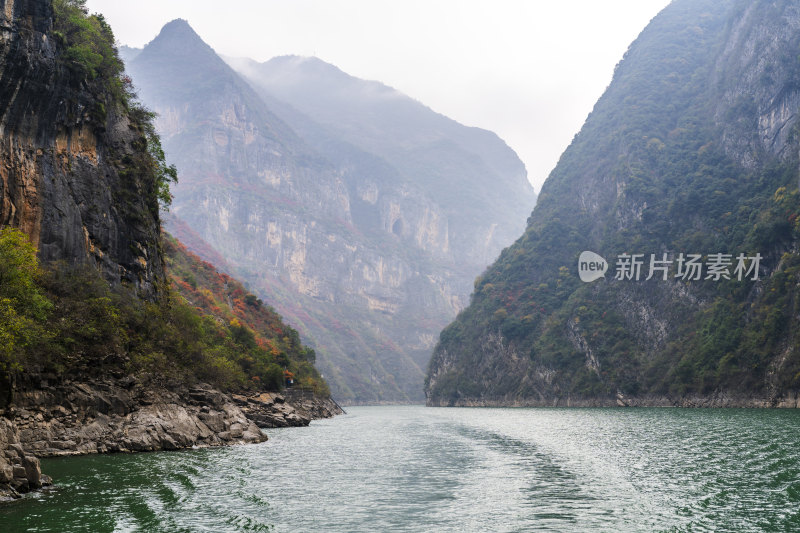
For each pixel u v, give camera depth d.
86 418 46.34
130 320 58.22
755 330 135.00
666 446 54.25
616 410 142.00
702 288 168.00
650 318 179.00
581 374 186.62
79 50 58.22
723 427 71.94
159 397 54.53
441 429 87.75
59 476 35.56
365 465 45.72
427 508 30.64
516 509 30.31
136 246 65.69
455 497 33.34
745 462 42.84
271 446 58.25
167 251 129.00
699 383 143.12
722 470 39.94
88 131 60.84
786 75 186.88
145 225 68.00
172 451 48.84
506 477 39.84
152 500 30.55
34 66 51.84
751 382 129.38
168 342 64.56
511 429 83.81
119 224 63.50
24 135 51.94
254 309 168.50
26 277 44.25
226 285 166.25
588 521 27.81
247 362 108.00
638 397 165.00
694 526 26.78
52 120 55.06
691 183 199.00
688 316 167.75
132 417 50.09
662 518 28.14
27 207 51.12
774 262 145.00
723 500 31.34
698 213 189.38
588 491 34.53
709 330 151.38
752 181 185.75
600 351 182.00
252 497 32.47
